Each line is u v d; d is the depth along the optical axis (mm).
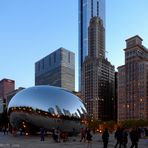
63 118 38000
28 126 41500
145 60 196125
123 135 23625
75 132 39875
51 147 25672
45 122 38719
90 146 26484
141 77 196875
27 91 40875
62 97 39281
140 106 195250
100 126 122188
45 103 38594
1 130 73062
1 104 172250
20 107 40000
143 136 48594
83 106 40906
